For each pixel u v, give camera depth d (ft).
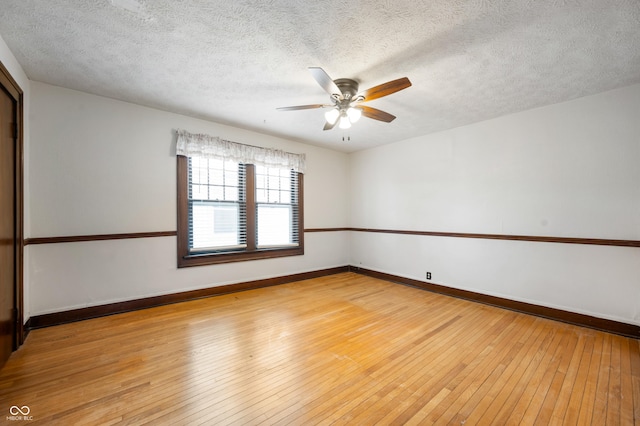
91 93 9.36
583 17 5.58
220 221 12.55
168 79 8.39
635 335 8.24
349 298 11.97
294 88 8.96
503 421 4.95
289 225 15.10
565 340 8.07
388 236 15.40
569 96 9.24
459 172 12.39
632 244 8.34
